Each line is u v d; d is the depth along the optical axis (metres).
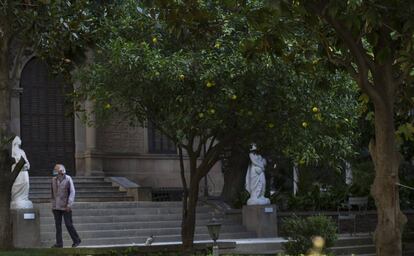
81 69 15.73
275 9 9.43
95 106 14.61
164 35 14.41
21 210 18.92
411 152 23.02
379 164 9.28
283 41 11.65
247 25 13.08
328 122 13.52
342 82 13.69
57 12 14.70
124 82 13.52
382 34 10.05
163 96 13.50
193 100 12.90
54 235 20.17
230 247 17.73
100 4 15.30
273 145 14.45
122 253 15.75
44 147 29.69
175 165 32.41
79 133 30.17
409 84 11.37
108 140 30.95
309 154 13.93
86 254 15.66
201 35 12.84
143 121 15.24
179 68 12.73
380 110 9.40
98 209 22.88
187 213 15.24
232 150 15.38
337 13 9.62
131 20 14.70
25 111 29.36
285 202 27.17
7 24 14.84
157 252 15.92
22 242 18.77
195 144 27.47
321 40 10.81
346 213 25.53
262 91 13.00
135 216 22.84
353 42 9.64
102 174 30.05
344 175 29.83
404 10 9.84
